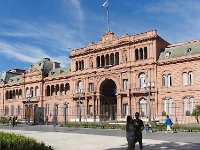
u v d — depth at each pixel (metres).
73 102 83.62
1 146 15.11
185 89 63.50
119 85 73.06
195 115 57.53
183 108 63.34
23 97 100.44
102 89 78.25
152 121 57.72
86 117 78.44
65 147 24.62
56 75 92.69
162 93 66.50
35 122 70.69
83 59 82.12
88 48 80.44
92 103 78.38
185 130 44.06
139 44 70.88
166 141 28.20
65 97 87.50
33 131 46.50
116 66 74.19
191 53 64.25
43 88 95.19
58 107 89.31
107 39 76.88
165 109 65.88
